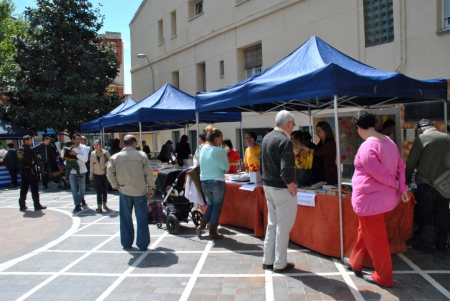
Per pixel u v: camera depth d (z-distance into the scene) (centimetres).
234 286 389
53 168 1292
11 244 588
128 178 516
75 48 1620
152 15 1944
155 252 514
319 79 411
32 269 465
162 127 1389
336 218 439
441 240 462
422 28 786
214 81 1479
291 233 519
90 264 476
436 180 432
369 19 898
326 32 999
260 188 554
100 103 1688
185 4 1638
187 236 590
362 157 358
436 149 436
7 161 1407
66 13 1653
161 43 1867
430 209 452
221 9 1403
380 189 354
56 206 931
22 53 1593
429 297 344
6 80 1661
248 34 1281
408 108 796
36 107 1592
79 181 870
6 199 1086
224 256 485
